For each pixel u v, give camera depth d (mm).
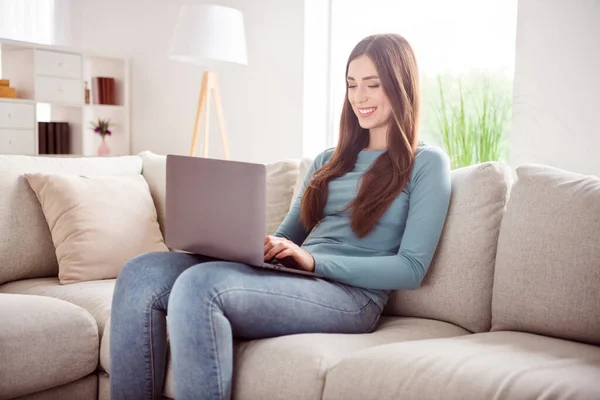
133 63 4293
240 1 3629
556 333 1489
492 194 1705
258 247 1462
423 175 1700
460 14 2982
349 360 1360
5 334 1656
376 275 1607
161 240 2471
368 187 1730
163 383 1606
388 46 1806
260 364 1448
